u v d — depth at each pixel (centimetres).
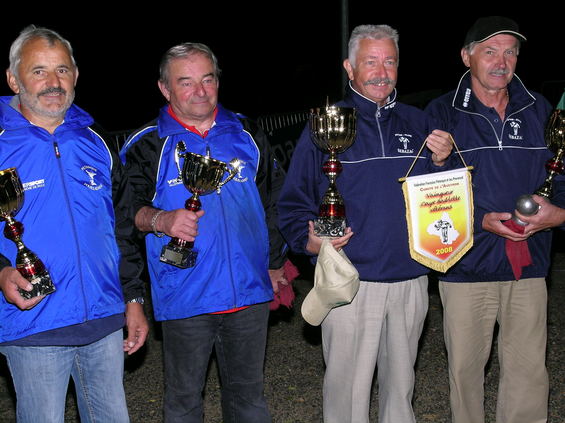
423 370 477
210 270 316
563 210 334
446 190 323
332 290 311
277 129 681
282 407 435
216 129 320
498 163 340
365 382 337
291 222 332
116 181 297
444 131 339
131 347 309
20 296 263
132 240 305
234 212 319
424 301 343
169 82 312
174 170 315
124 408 297
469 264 345
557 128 331
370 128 324
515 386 359
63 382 283
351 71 328
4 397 454
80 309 278
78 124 285
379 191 322
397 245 326
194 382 327
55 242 275
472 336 354
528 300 352
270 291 332
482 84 339
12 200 263
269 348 520
